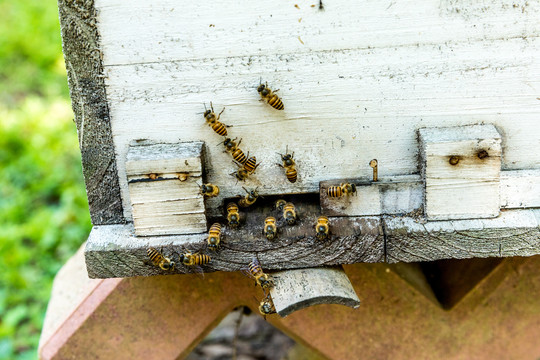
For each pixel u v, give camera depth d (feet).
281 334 2.08
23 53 4.72
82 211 2.88
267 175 1.38
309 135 1.36
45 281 2.51
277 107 1.32
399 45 1.30
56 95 4.01
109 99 1.33
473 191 1.33
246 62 1.32
